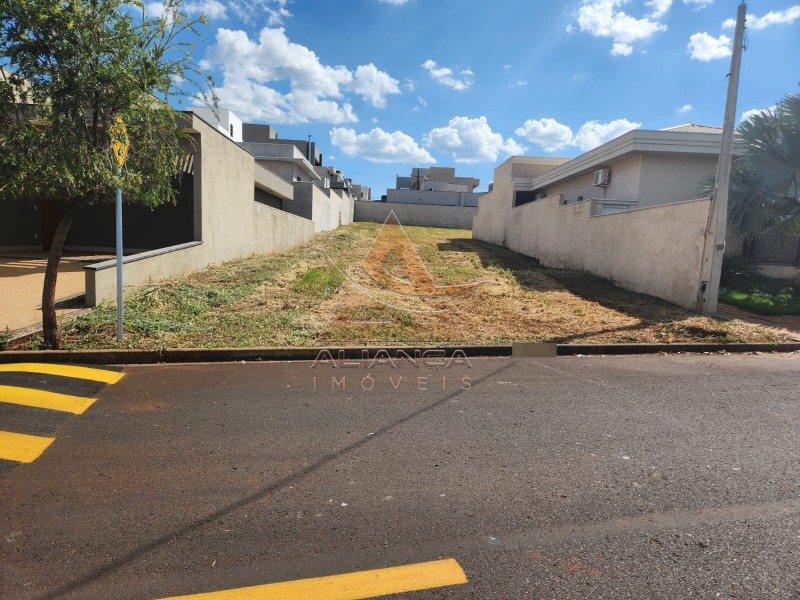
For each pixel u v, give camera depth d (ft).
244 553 8.89
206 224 44.50
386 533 9.55
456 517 10.13
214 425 14.67
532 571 8.50
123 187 20.56
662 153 52.54
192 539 9.29
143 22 19.80
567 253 58.75
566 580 8.28
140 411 15.70
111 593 7.86
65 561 8.61
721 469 12.37
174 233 53.06
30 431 13.98
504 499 10.85
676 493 11.18
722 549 9.16
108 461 12.32
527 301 38.22
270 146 99.50
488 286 45.68
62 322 24.84
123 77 18.86
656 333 28.19
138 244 53.31
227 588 8.02
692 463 12.69
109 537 9.30
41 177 18.48
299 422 15.01
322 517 10.07
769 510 10.52
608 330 28.66
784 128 39.32
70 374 19.36
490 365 22.36
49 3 17.49
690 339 27.09
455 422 15.21
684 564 8.72
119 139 20.06
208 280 38.29
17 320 25.20
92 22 18.66
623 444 13.79
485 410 16.30
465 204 195.00
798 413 16.48
